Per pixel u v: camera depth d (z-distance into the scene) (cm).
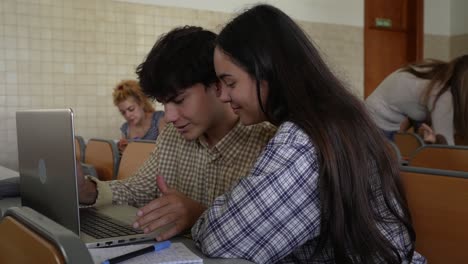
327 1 530
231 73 90
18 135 112
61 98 402
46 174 95
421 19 612
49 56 395
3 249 73
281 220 82
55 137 89
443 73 256
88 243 90
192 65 112
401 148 279
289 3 503
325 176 81
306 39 91
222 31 92
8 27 379
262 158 85
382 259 85
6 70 380
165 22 441
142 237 96
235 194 83
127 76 427
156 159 145
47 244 58
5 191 148
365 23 568
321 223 85
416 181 116
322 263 92
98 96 417
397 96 282
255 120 93
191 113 116
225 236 82
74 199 84
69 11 401
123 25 423
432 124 262
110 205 135
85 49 409
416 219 116
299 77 87
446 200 110
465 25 629
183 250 84
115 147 253
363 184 83
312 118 84
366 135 87
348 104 88
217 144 124
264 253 82
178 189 137
